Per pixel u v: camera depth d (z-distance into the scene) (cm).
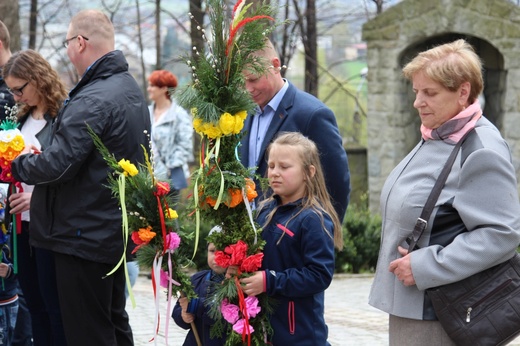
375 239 1180
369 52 1406
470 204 375
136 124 530
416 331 387
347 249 1147
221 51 413
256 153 529
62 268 520
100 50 534
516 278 375
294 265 420
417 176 390
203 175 416
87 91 518
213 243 422
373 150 1418
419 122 1441
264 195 455
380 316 826
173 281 425
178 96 417
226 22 416
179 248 434
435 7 1342
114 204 517
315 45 1683
